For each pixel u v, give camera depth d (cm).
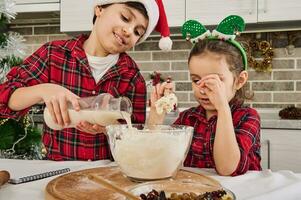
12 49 210
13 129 208
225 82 119
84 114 98
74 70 143
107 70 145
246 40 247
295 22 223
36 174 91
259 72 247
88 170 91
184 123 136
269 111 236
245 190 77
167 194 68
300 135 198
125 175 84
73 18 252
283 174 91
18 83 133
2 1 207
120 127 84
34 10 257
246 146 106
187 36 135
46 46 148
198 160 128
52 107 99
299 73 241
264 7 218
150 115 123
